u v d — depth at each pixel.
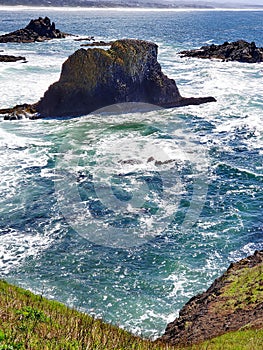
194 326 14.34
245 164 30.34
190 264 19.66
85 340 8.91
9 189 25.64
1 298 12.41
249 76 60.84
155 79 43.78
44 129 36.22
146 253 20.12
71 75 40.31
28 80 53.56
